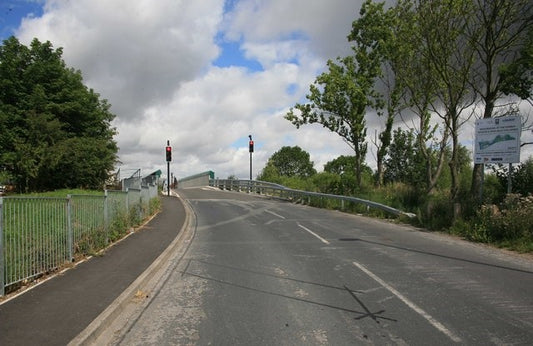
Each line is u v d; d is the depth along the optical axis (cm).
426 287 724
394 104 2655
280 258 997
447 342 484
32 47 2275
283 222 1739
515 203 1274
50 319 555
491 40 1591
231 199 3150
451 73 1859
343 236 1345
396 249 1104
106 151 2505
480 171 1575
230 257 1029
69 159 2197
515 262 932
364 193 2548
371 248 1120
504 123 1388
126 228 1364
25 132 2106
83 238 988
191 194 3741
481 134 1453
